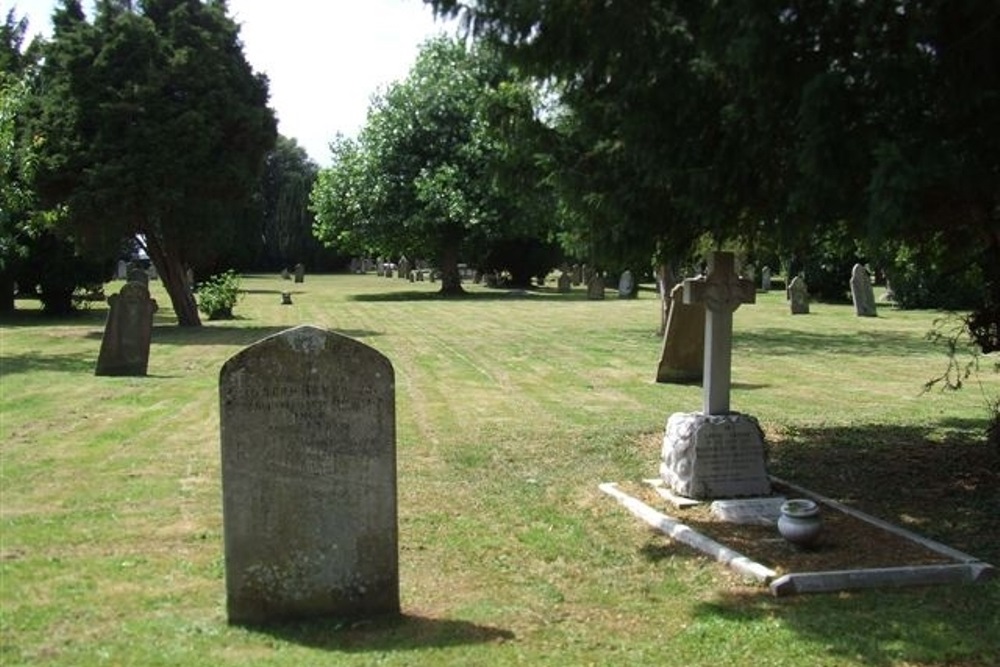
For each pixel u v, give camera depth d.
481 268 56.16
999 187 6.77
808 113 6.30
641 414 13.30
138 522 7.85
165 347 22.42
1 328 27.83
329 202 48.34
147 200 26.52
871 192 6.19
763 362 19.41
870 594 6.40
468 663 5.24
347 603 5.85
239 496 5.68
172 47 26.83
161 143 26.28
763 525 7.83
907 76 6.46
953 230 8.95
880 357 20.22
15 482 9.10
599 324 28.95
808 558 6.97
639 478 9.44
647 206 8.23
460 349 21.97
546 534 7.75
